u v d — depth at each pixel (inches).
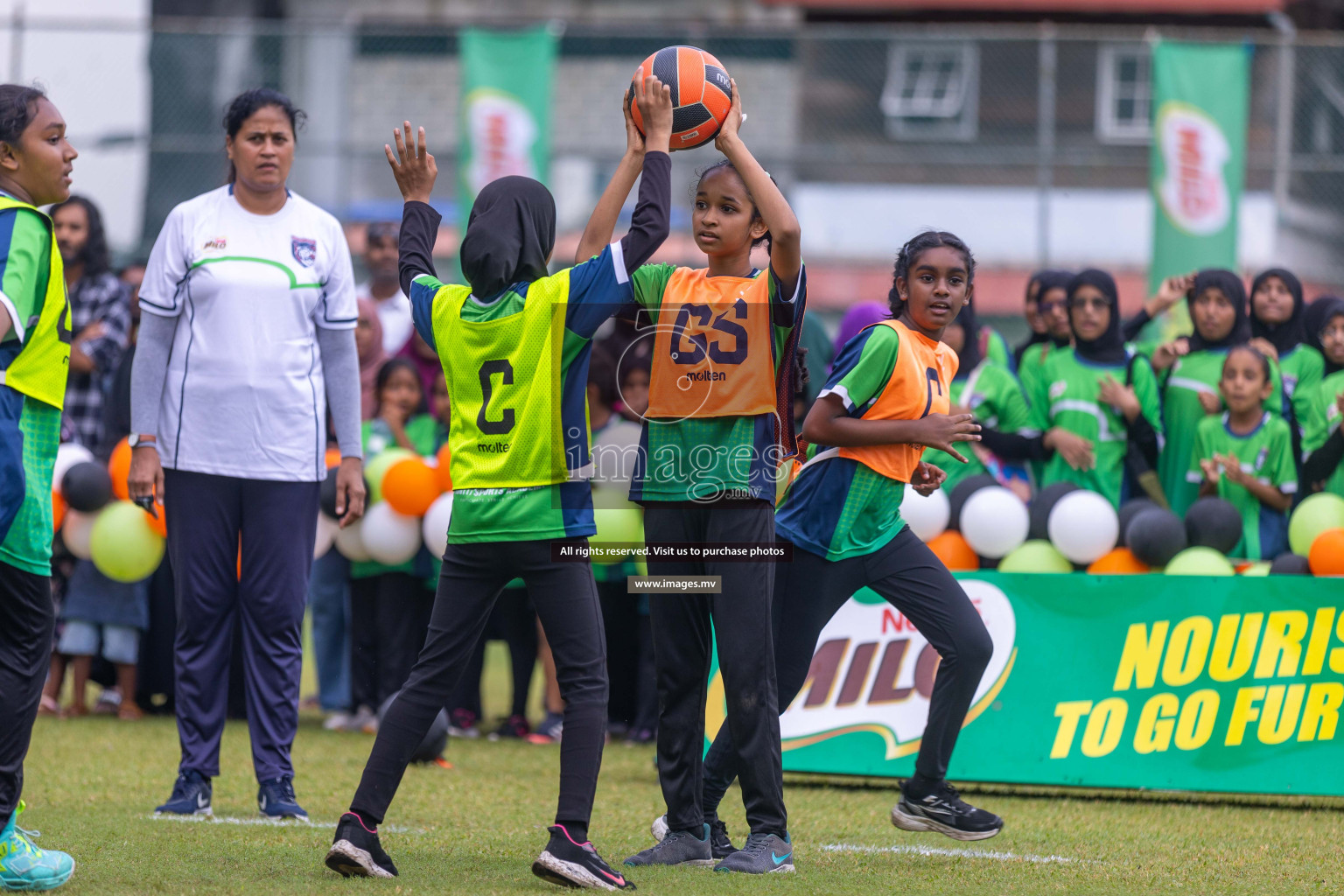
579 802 320.5
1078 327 633.6
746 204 348.5
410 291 352.8
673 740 357.4
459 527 332.8
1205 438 603.8
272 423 432.8
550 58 1034.1
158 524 616.1
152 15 1681.8
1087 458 614.5
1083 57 1566.2
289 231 443.2
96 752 548.4
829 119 1579.7
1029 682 507.2
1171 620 501.7
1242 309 641.0
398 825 415.2
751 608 343.9
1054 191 1524.4
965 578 514.9
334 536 637.9
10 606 311.4
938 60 1587.1
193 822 410.3
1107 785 497.4
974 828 400.8
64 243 684.7
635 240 327.3
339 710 669.3
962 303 392.8
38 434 316.2
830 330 1512.1
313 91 1403.8
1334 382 602.9
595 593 335.6
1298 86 1280.8
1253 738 493.0
